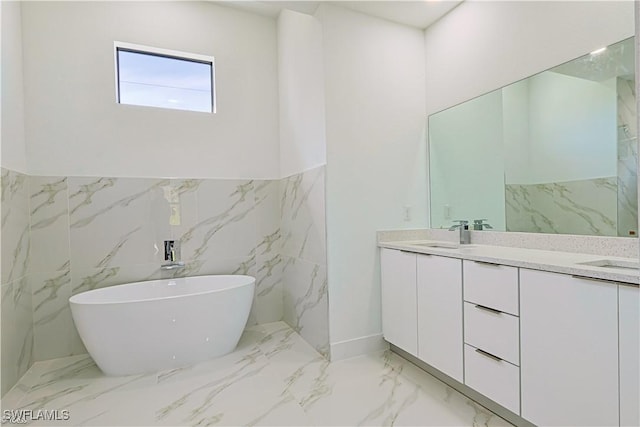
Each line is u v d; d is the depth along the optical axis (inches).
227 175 130.3
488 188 95.6
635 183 66.1
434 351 85.3
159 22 120.3
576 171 75.5
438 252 83.3
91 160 110.3
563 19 76.9
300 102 117.2
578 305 54.8
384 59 109.3
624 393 49.3
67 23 107.8
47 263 103.9
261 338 118.9
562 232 78.5
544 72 81.0
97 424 70.6
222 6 130.4
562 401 57.2
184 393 82.4
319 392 82.3
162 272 119.3
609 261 65.9
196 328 97.7
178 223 122.3
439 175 112.3
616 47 67.9
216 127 128.7
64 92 107.0
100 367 91.7
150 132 118.6
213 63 128.9
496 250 83.7
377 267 107.0
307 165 112.3
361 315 104.6
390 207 109.4
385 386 85.0
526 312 62.9
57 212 105.5
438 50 111.0
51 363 100.7
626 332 48.9
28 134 101.7
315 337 108.5
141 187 117.0
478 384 73.0
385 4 102.0
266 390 83.5
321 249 103.8
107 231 112.0
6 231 86.0
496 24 92.0
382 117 108.6
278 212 138.9
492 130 94.0
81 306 87.3
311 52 107.7
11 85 92.7
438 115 111.5
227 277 121.8
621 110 67.8
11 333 87.0
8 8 92.6
